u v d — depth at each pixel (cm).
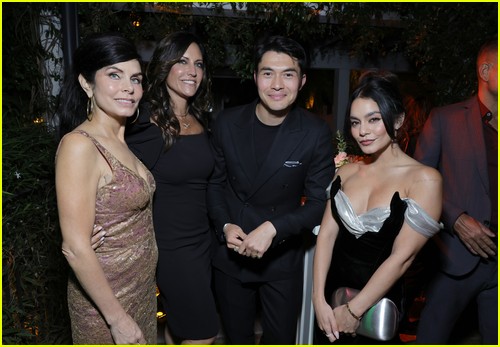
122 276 169
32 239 238
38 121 311
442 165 224
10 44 291
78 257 153
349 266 188
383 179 183
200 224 224
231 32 337
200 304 221
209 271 228
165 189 214
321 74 451
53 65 314
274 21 333
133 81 170
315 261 195
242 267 226
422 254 246
